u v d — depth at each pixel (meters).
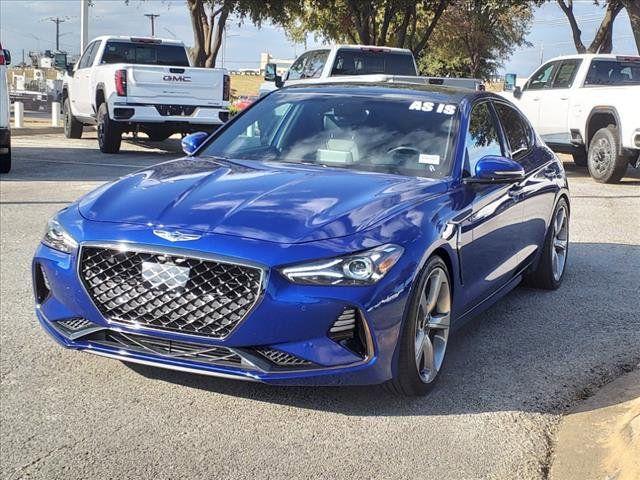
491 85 47.62
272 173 4.62
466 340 5.31
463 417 4.03
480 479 3.39
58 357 4.66
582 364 4.87
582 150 15.34
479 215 4.80
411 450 3.65
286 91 5.92
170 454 3.54
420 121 5.22
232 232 3.78
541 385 4.50
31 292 6.05
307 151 5.14
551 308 6.14
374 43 28.53
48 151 16.03
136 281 3.81
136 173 4.79
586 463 3.52
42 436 3.67
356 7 26.19
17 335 5.04
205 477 3.34
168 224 3.88
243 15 25.89
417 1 25.73
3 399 4.06
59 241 4.10
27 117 33.59
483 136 5.46
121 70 14.31
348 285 3.68
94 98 16.39
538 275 6.57
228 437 3.71
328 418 3.96
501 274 5.42
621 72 14.99
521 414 4.09
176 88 14.76
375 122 5.26
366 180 4.53
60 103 25.69
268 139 5.39
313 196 4.18
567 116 14.79
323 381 3.74
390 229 3.94
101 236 3.89
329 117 5.39
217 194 4.20
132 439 3.67
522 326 5.65
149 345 3.87
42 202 9.95
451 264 4.43
